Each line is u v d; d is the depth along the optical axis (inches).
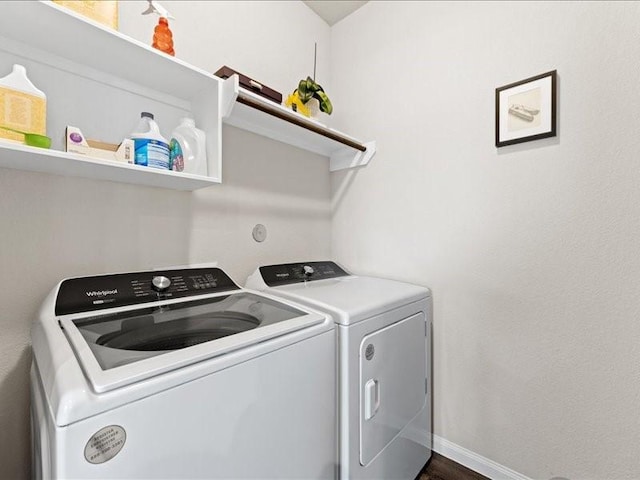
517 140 57.4
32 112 37.4
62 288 40.9
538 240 56.2
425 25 71.8
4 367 40.8
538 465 56.6
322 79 89.7
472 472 63.9
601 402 50.5
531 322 57.2
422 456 64.2
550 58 54.6
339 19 90.4
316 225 86.7
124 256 51.3
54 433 20.7
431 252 70.4
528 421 57.6
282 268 69.4
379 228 80.3
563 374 54.0
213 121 52.6
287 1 79.7
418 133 72.7
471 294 64.6
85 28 38.1
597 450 50.9
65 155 35.8
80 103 45.9
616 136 48.7
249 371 31.7
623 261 48.4
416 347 62.3
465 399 65.4
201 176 48.6
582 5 51.4
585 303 51.8
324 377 41.2
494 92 61.1
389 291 60.7
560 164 53.7
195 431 27.3
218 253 64.2
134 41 41.0
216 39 64.1
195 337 37.2
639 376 47.4
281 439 35.1
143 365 25.6
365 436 48.1
